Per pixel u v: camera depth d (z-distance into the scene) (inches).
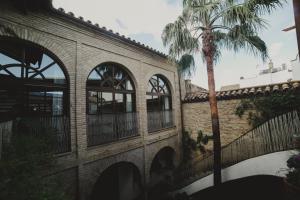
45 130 229.6
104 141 303.3
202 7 265.4
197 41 298.7
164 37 305.9
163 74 461.4
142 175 374.9
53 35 243.9
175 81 503.2
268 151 278.4
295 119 246.7
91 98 297.6
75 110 263.0
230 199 362.6
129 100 370.3
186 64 335.3
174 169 468.1
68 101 257.4
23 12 215.2
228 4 261.9
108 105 325.1
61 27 252.7
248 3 243.6
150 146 400.8
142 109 385.4
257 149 295.6
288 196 132.4
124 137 338.0
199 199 355.6
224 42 302.7
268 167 259.6
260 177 357.7
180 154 489.4
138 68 383.6
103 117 307.0
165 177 445.1
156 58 439.5
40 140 188.5
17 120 206.1
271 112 363.9
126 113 350.9
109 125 315.0
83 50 279.1
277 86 370.9
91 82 301.9
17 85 216.4
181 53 304.5
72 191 251.9
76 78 266.1
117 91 342.6
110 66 337.1
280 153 243.9
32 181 136.3
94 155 281.0
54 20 244.7
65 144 248.1
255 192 358.3
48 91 244.1
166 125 461.1
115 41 331.6
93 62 293.0
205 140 467.8
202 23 287.6
